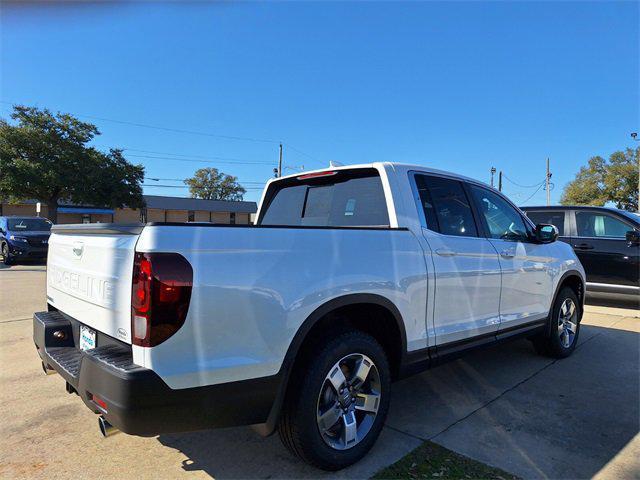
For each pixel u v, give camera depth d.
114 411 2.14
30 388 4.15
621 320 7.40
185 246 2.23
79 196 30.30
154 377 2.14
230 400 2.35
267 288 2.45
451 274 3.57
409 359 3.25
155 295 2.15
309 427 2.63
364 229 3.05
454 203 3.90
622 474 2.81
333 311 2.90
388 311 3.09
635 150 47.38
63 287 3.11
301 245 2.65
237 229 2.42
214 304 2.28
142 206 35.59
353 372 2.92
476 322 3.84
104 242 2.53
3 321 6.82
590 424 3.51
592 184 49.88
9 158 28.81
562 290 5.25
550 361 5.15
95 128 31.94
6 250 15.77
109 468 2.85
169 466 2.88
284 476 2.77
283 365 2.51
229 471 2.82
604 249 8.04
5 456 2.99
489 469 2.85
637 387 4.32
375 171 3.59
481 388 4.28
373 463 2.92
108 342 2.51
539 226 4.70
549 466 2.90
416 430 3.39
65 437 3.24
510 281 4.26
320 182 4.09
